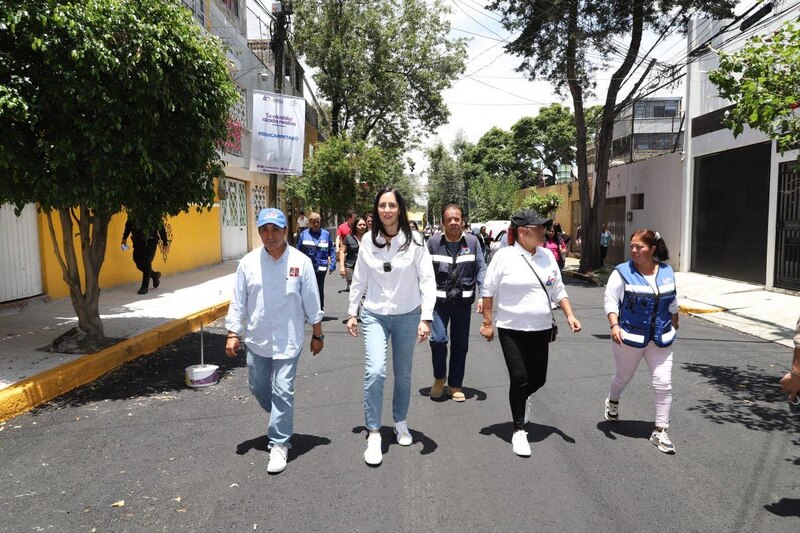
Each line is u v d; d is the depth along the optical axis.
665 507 3.53
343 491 3.70
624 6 17.25
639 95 17.72
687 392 6.02
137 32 5.62
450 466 4.10
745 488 3.79
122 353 6.81
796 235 12.73
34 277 9.64
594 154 28.34
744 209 15.17
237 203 20.95
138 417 5.04
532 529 3.26
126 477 3.87
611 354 7.69
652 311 4.43
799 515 3.44
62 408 5.26
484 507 3.51
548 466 4.11
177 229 15.41
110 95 5.59
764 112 5.64
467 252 5.58
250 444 4.45
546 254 4.48
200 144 6.50
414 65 32.00
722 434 4.79
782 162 13.12
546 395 5.86
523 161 56.50
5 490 3.68
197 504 3.51
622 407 5.47
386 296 4.30
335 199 24.66
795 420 5.14
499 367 7.05
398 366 4.46
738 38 13.05
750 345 8.52
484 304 4.56
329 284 15.90
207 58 6.45
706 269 17.23
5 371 5.80
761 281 14.41
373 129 34.84
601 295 14.59
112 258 12.01
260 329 4.10
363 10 30.36
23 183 5.61
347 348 7.89
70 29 5.13
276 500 3.57
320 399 5.64
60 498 3.58
